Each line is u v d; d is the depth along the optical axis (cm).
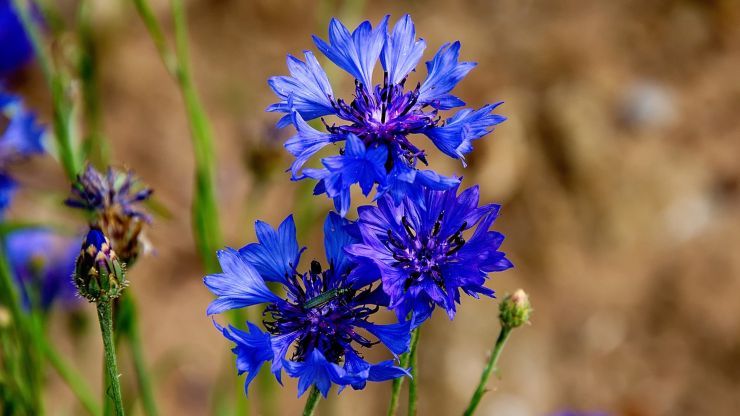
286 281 46
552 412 102
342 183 44
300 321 46
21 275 63
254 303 46
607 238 110
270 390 63
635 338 107
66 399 82
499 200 109
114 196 54
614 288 109
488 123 45
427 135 46
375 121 46
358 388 44
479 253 45
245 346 44
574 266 109
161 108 110
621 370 106
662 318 108
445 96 47
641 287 110
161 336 100
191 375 98
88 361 84
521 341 104
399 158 46
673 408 104
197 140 59
